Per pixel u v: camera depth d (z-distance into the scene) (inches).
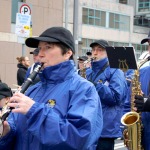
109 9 2068.2
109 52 201.3
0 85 195.2
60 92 128.4
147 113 173.8
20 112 117.8
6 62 927.0
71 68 132.0
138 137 175.9
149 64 205.9
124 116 182.7
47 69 130.3
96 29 1984.5
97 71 249.3
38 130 117.6
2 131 131.1
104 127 233.0
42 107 119.3
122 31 2161.7
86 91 127.3
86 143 121.4
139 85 182.9
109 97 230.5
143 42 184.2
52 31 130.9
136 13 2701.8
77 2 679.7
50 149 121.3
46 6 1045.8
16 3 956.0
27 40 134.3
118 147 386.0
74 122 120.5
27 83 128.7
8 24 922.1
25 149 129.1
